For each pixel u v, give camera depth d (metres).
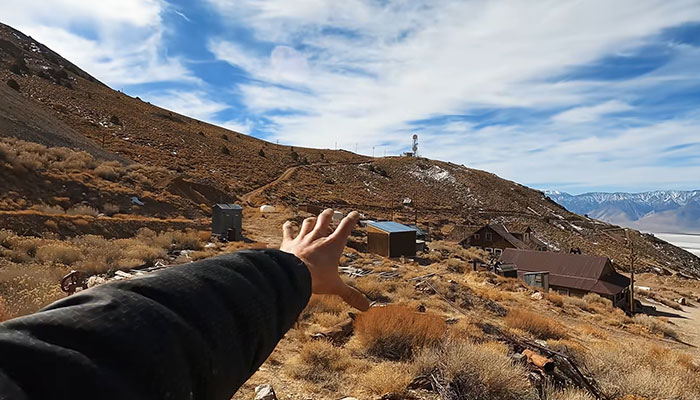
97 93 119.44
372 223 40.81
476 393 6.48
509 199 131.88
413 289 18.50
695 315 41.81
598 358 9.59
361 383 6.80
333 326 9.68
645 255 106.50
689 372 9.64
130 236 27.94
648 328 24.52
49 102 90.19
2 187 29.59
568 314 23.22
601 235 116.44
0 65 104.19
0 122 50.59
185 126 121.50
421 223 84.38
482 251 62.28
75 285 7.75
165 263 20.44
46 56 137.88
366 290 16.98
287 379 6.80
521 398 6.67
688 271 107.06
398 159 158.12
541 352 9.20
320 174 112.12
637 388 7.98
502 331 11.80
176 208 42.34
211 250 26.86
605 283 41.84
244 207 56.59
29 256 16.89
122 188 40.16
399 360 8.05
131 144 81.44
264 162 106.50
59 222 24.52
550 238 104.69
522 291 28.12
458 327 10.66
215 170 83.12
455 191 131.25
